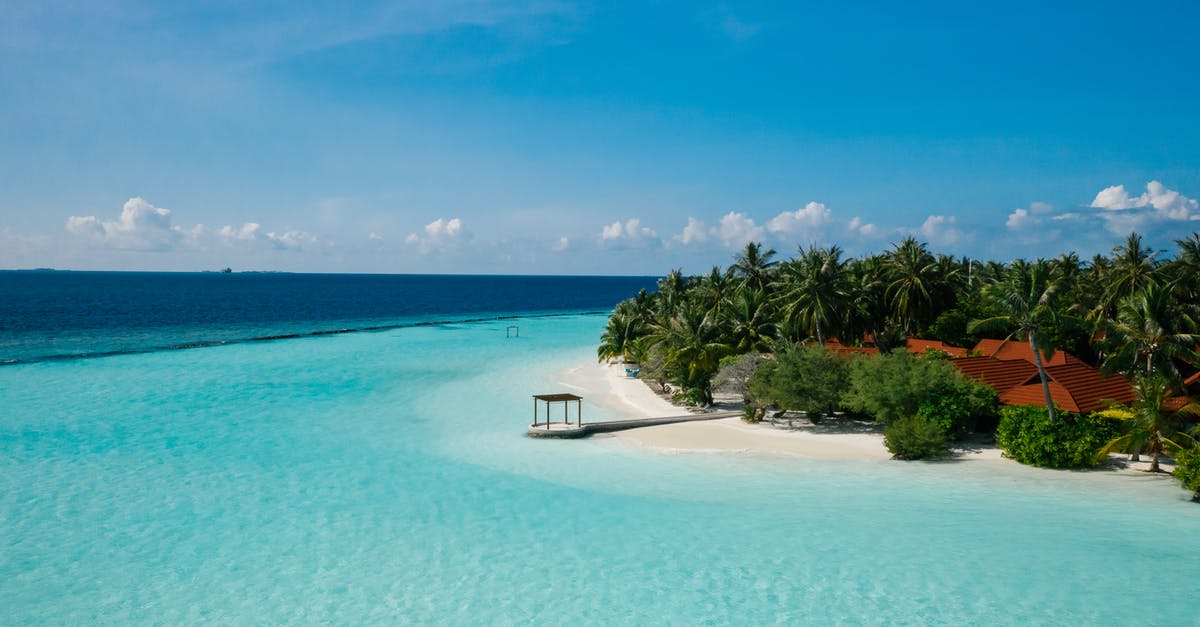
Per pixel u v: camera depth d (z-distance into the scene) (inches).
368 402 2207.2
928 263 2800.2
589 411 2108.8
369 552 985.5
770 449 1590.8
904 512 1149.7
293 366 3056.1
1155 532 1037.2
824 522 1105.4
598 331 5295.3
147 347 3772.1
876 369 1649.9
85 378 2630.4
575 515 1146.0
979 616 786.8
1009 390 1692.9
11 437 1669.5
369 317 6781.5
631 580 892.0
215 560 952.3
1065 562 933.2
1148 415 1310.3
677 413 2071.9
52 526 1075.3
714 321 2153.1
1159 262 2310.5
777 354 1898.4
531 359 3447.3
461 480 1349.7
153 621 780.6
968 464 1439.5
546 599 839.7
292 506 1184.2
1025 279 1528.1
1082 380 1684.3
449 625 775.1
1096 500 1194.6
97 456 1499.8
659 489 1293.1
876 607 812.6
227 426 1822.1
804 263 2284.7
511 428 1843.0
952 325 2659.9
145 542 1015.6
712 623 776.9
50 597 837.8
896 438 1478.8
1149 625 762.8
